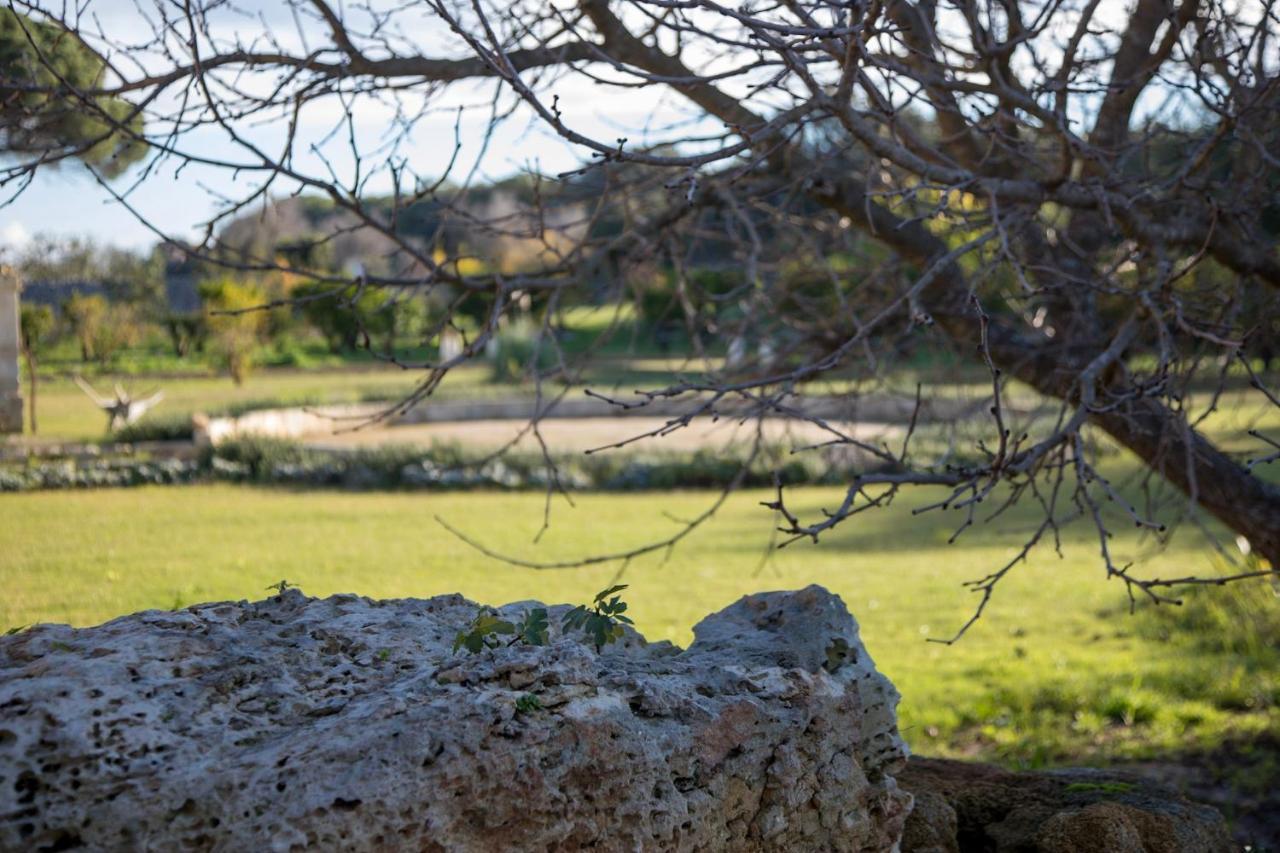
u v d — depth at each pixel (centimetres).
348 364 4947
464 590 1311
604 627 302
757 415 471
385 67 503
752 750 298
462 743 240
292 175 430
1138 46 592
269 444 2495
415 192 490
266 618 300
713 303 755
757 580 1439
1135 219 527
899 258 659
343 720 243
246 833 221
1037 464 485
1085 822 373
